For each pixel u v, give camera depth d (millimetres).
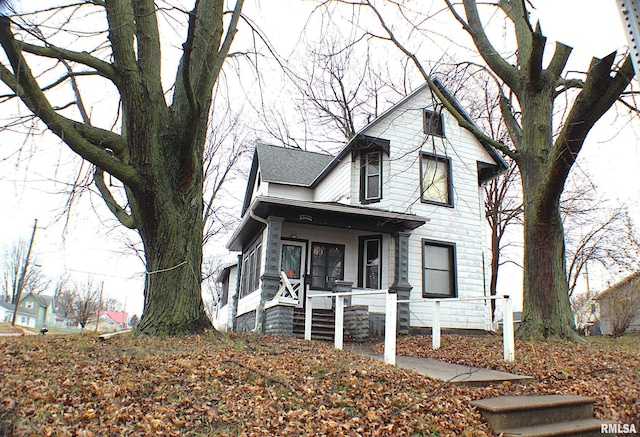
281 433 3980
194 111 7055
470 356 8109
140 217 7957
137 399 4305
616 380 5996
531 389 5758
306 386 5102
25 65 5668
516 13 10375
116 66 6938
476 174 16531
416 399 4984
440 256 15414
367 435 4129
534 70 9547
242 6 8656
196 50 8227
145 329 7293
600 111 7641
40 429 3480
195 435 3812
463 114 16750
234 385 4922
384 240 14992
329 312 14141
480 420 4664
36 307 56469
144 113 7027
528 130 10219
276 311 12016
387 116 15891
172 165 7672
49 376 4559
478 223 16047
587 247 23750
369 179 16000
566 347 8227
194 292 7746
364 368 5996
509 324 7398
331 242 15297
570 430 4477
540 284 9500
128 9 6738
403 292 13883
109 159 6734
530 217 9719
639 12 2318
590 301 21875
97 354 5684
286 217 13680
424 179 15766
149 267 7734
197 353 6094
